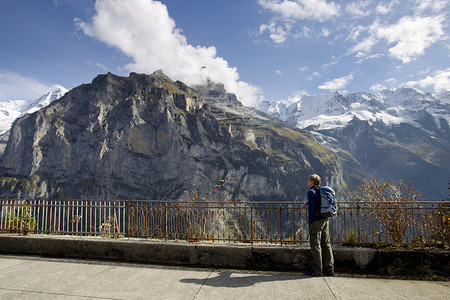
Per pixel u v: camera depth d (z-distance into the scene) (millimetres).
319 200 6973
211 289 6109
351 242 7969
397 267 7195
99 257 8633
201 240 8648
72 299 5652
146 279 6793
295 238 8055
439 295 5801
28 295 5867
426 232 8016
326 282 6512
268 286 6270
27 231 9836
